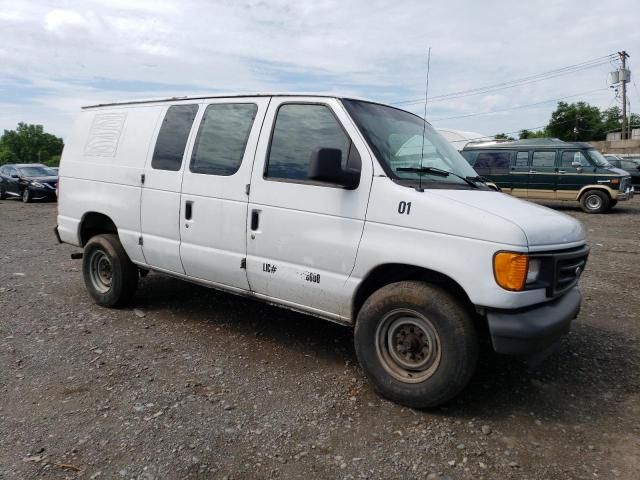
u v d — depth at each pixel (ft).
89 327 16.66
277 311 18.40
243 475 9.32
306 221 12.77
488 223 10.52
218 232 14.56
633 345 15.69
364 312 11.92
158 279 22.31
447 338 10.87
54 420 11.00
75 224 18.99
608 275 24.90
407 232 11.35
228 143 14.66
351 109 12.84
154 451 9.93
